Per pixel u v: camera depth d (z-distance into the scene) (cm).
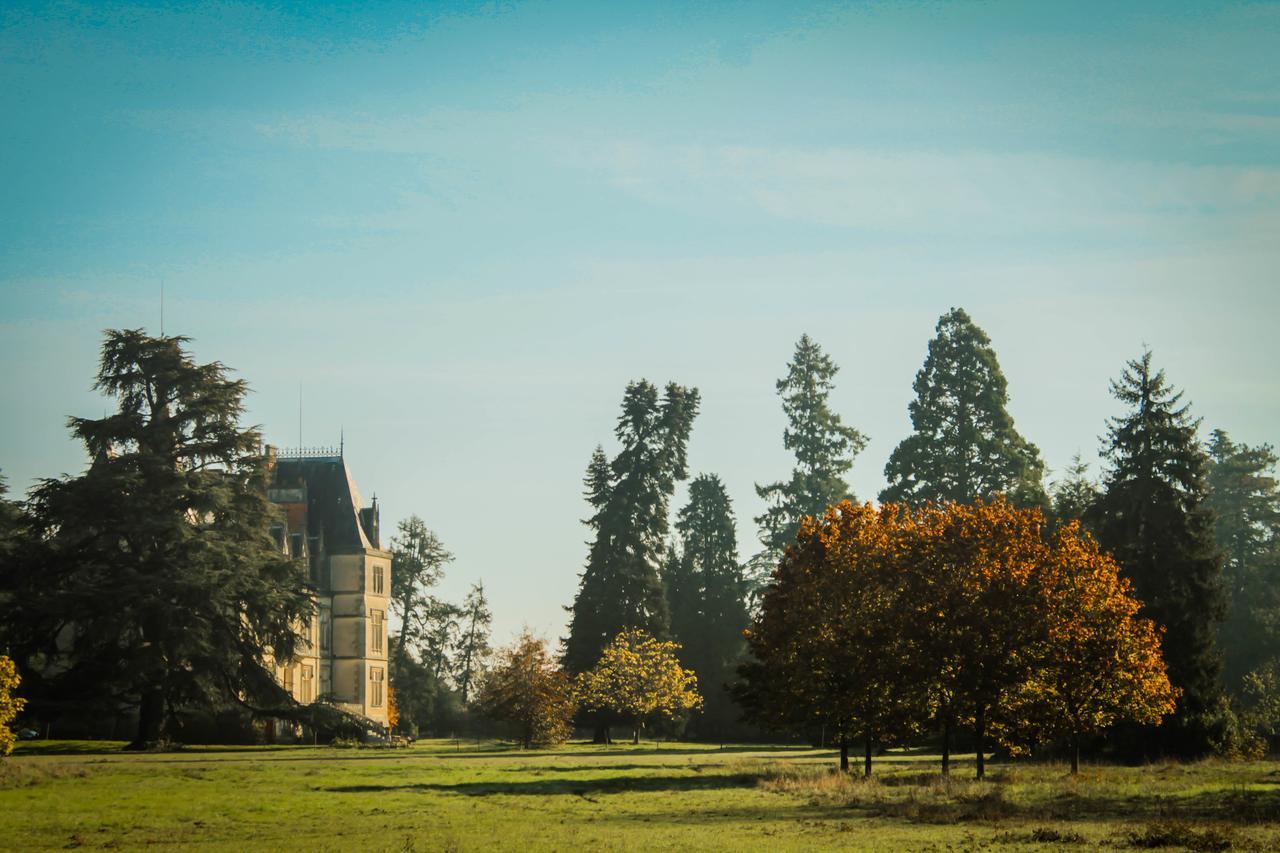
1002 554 5647
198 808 4097
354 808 4138
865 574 5759
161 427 7931
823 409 11712
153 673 7469
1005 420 10150
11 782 4834
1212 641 7238
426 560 13900
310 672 10769
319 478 11688
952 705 5478
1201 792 4262
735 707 11581
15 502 9244
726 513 12306
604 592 10750
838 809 3997
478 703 11825
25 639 7469
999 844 2905
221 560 7756
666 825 3516
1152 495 7612
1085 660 5675
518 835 3250
